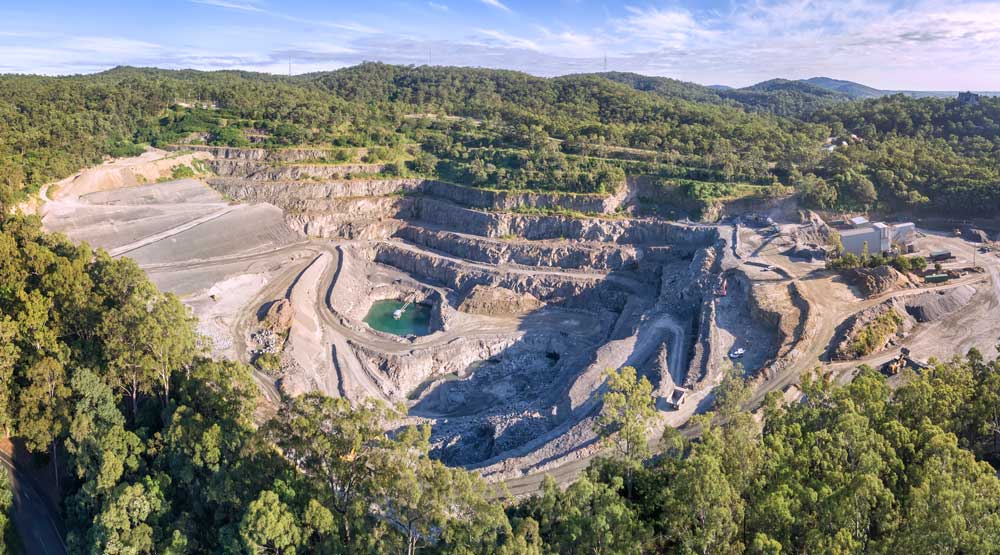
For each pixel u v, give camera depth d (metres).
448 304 169.38
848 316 124.69
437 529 60.00
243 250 189.00
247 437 70.44
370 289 181.62
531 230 196.75
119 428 76.44
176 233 183.00
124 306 90.25
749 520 56.53
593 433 99.50
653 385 111.50
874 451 63.19
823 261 151.38
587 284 172.25
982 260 154.12
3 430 89.62
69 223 170.38
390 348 143.25
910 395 75.75
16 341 89.62
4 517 74.69
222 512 69.19
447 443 110.75
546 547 55.69
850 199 188.25
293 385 122.25
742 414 71.62
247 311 151.50
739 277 144.62
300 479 66.00
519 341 151.38
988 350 114.56
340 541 59.16
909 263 142.38
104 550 63.03
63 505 80.69
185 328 92.19
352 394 127.44
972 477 58.34
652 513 63.53
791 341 117.62
